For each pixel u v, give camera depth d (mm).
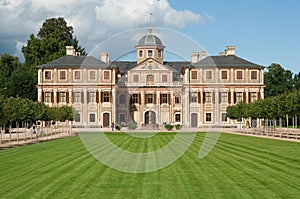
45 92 104500
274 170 22547
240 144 42438
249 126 85250
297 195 16047
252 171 22250
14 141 49406
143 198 15703
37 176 20594
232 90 105125
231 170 22672
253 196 15930
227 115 86188
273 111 62500
